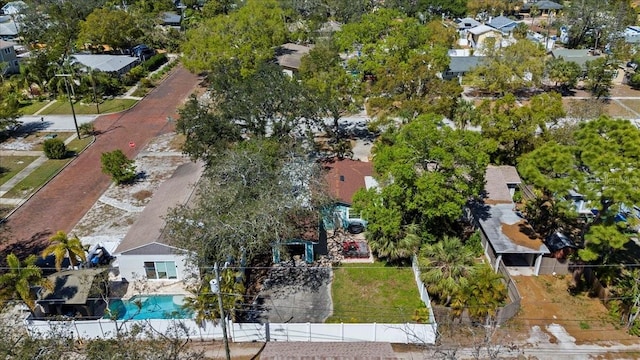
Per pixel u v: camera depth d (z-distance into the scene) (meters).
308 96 41.81
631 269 31.92
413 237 31.61
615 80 72.44
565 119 51.28
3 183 45.22
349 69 59.72
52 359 21.70
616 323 29.16
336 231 37.56
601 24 83.62
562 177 32.22
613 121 31.09
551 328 28.78
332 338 27.52
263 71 44.56
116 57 75.12
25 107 63.78
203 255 28.41
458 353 26.86
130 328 26.94
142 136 55.25
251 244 29.23
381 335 27.53
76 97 65.94
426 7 107.38
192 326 27.84
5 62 72.19
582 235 32.88
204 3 113.06
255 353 27.31
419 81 46.62
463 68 70.12
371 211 31.59
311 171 35.38
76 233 37.88
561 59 68.38
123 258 31.78
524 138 43.50
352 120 58.09
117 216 40.00
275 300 30.98
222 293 25.97
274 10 73.62
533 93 68.12
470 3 109.88
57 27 84.38
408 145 32.84
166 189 39.06
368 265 33.97
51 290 28.16
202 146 38.69
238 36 64.69
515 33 86.62
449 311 28.17
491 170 41.31
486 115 45.81
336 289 31.88
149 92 69.38
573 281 32.56
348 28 65.81
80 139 54.41
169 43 89.12
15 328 26.00
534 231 34.66
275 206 30.78
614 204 29.38
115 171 43.88
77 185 44.94
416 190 31.86
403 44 56.09
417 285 31.75
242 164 32.84
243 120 41.03
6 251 35.97
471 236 35.03
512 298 30.47
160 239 31.48
